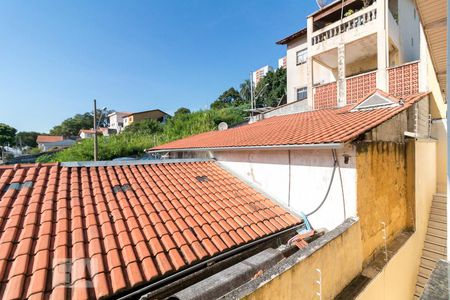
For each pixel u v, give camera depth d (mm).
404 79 8805
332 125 5875
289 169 5770
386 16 9648
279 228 5012
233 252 4227
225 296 2340
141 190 5449
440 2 3703
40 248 3330
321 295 3311
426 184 7797
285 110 15891
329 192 4879
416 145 6555
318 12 12609
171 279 3484
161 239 4027
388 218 5562
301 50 17812
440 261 2598
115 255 3457
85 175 5660
